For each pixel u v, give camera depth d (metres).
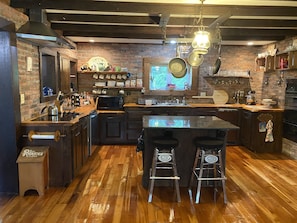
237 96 6.61
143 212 2.90
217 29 3.86
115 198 3.24
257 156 5.12
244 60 6.54
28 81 3.67
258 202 3.17
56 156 3.53
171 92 6.52
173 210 2.96
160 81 6.53
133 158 4.91
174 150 3.49
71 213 2.86
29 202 3.12
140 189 3.52
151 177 3.19
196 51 3.21
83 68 6.25
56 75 4.64
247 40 5.47
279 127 5.37
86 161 4.64
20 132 3.41
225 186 3.53
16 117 3.30
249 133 5.56
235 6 3.30
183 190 3.52
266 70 5.71
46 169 3.45
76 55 6.30
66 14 3.93
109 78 6.39
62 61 5.02
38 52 3.99
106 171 4.20
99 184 3.67
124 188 3.54
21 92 3.46
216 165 3.58
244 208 3.02
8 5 3.07
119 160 4.78
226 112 5.99
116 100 6.05
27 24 3.35
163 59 6.41
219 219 2.77
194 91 6.53
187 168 3.63
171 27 4.79
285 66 5.10
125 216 2.81
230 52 6.50
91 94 6.45
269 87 6.05
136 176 3.99
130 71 6.44
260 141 5.37
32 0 3.13
